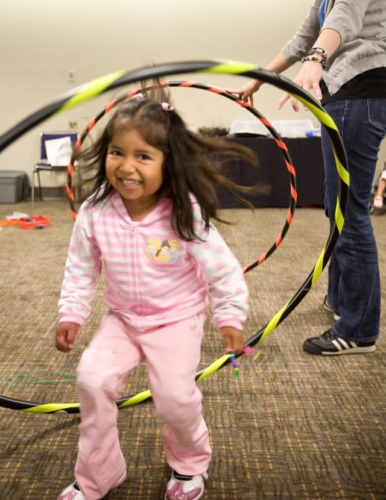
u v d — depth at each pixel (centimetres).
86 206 114
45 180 620
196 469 121
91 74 612
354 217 184
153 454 138
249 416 156
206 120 626
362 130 174
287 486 127
